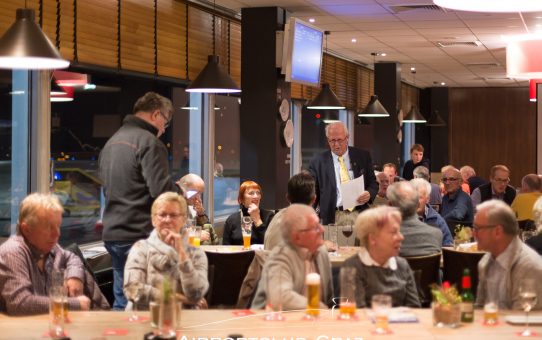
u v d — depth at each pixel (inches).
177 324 129.4
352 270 137.0
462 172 480.7
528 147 818.8
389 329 127.6
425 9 365.7
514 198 364.2
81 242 273.9
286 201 372.2
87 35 256.4
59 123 251.6
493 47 504.4
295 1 345.1
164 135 329.4
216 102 371.6
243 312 142.2
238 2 344.8
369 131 597.3
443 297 130.3
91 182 272.8
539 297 141.0
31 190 243.3
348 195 267.4
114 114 284.2
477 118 828.0
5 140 237.9
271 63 355.6
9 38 163.2
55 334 123.6
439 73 675.4
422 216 252.1
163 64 307.0
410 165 582.9
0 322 137.3
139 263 161.9
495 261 145.6
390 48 510.6
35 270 151.3
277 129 358.3
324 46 496.1
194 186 269.1
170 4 311.6
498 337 122.1
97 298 164.7
